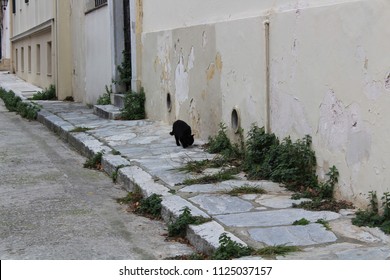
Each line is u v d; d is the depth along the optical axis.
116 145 9.56
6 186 7.80
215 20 8.84
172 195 6.49
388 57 5.17
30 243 5.52
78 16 17.48
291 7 6.82
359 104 5.58
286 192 6.42
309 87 6.41
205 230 5.31
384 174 5.28
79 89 17.78
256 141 7.25
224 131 8.52
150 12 11.85
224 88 8.51
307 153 6.45
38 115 14.93
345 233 5.08
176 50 10.34
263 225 5.34
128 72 13.68
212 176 7.10
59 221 6.21
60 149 10.70
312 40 6.31
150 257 5.11
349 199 5.81
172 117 10.77
